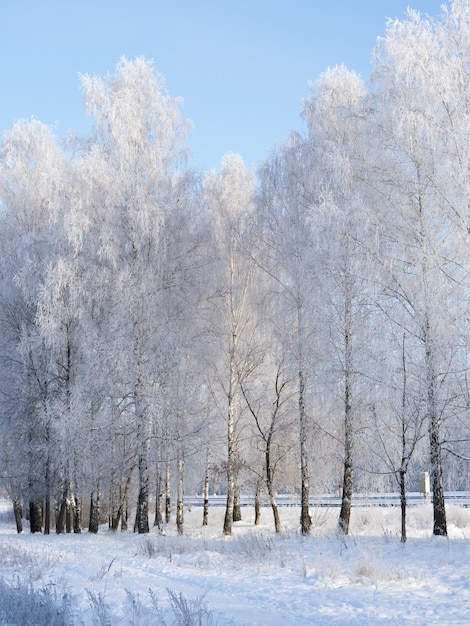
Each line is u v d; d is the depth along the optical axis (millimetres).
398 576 11195
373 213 17812
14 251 28625
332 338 19641
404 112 16766
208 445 27156
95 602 7297
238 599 9852
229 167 29156
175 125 27609
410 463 17812
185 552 17094
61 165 30750
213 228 26781
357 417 19953
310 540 18219
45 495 28625
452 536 18500
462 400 16359
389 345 17078
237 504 34375
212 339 26734
